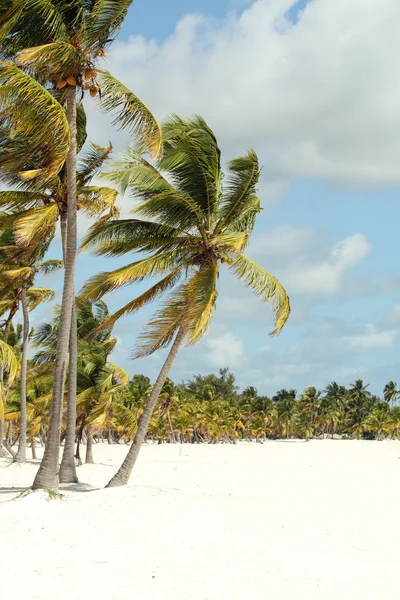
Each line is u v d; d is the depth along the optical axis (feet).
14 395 144.87
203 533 43.52
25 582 30.19
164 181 62.39
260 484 89.25
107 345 110.01
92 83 54.44
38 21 51.67
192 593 29.27
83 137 68.54
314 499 67.31
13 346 143.95
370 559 37.93
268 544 40.96
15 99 47.03
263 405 379.35
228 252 62.23
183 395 339.16
